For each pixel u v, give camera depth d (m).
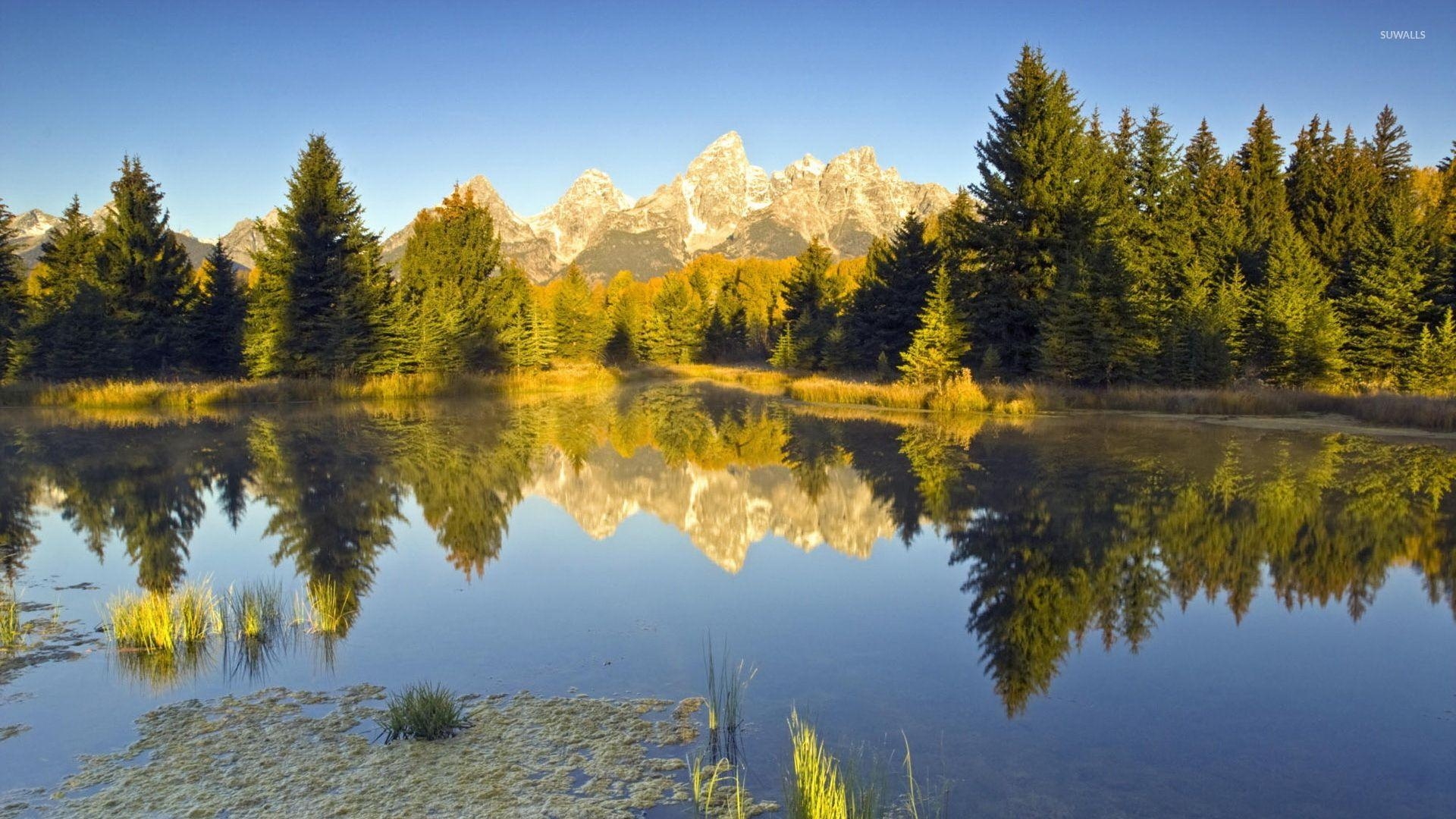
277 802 4.90
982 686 6.88
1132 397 31.94
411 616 8.62
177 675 6.95
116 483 16.34
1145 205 42.97
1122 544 11.55
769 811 4.83
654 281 132.12
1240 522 12.65
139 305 41.84
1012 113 37.06
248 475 17.36
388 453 20.62
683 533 12.52
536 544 11.81
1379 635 8.12
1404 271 36.41
